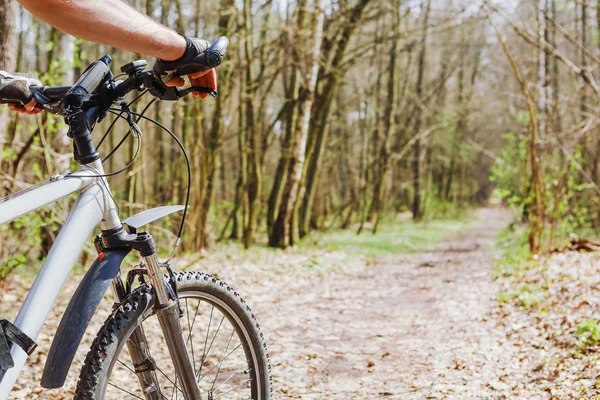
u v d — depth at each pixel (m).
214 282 2.31
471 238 24.36
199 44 1.86
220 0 16.53
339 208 29.41
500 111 33.25
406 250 18.77
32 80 1.93
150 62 17.70
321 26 17.09
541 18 12.80
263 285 10.64
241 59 17.39
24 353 1.71
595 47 21.50
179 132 18.80
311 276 12.09
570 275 8.69
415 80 35.97
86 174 1.94
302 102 17.48
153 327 6.21
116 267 1.99
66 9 1.50
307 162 18.67
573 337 5.43
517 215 22.97
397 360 5.65
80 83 1.92
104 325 1.96
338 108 28.17
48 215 7.66
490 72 38.78
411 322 7.48
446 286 10.40
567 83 22.17
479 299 8.60
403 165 36.47
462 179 42.38
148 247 2.04
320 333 6.95
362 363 5.59
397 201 37.56
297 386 4.86
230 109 17.50
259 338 2.47
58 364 1.82
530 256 12.21
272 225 18.62
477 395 4.34
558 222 14.49
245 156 18.98
